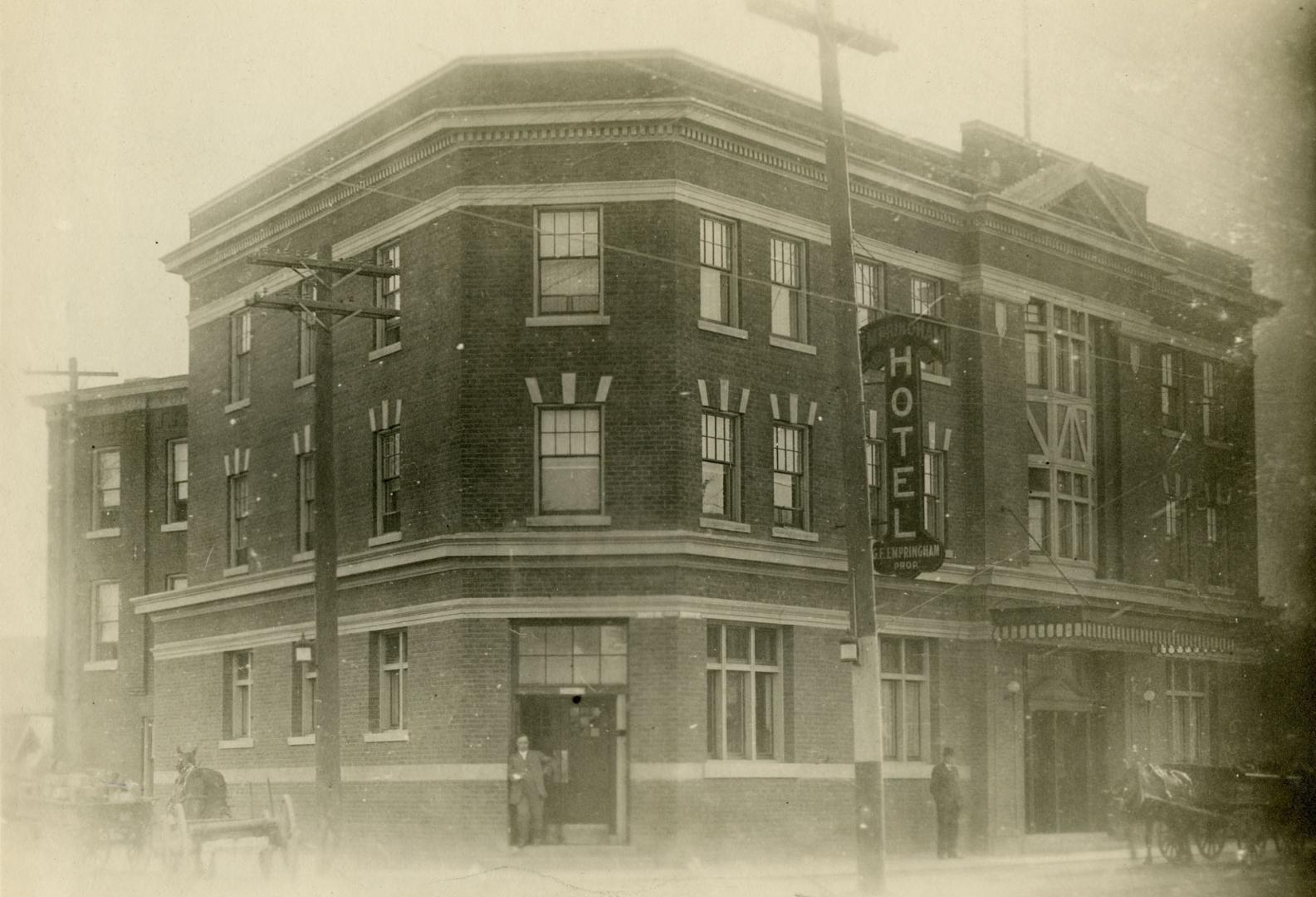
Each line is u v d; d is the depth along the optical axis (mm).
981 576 35219
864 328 32812
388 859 30797
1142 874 28047
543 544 29859
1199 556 41688
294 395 35875
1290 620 39781
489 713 29594
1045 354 37844
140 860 27188
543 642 30016
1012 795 35062
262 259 28312
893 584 33781
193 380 39375
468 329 30562
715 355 30984
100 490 46656
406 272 32312
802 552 31734
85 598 46219
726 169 31484
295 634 34844
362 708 32312
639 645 29672
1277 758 39438
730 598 30609
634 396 30234
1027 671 36344
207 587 37375
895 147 35156
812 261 33000
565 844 29375
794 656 31734
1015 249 37031
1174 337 41594
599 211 30688
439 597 30453
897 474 32125
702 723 29750
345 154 34281
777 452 32188
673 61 30781
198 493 38875
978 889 24703
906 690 34250
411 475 31750
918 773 33875
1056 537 37438
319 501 27875
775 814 30688
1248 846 31141
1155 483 40500
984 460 35719
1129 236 39969
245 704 36812
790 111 32844
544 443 30469
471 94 30938
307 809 33656
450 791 29688
